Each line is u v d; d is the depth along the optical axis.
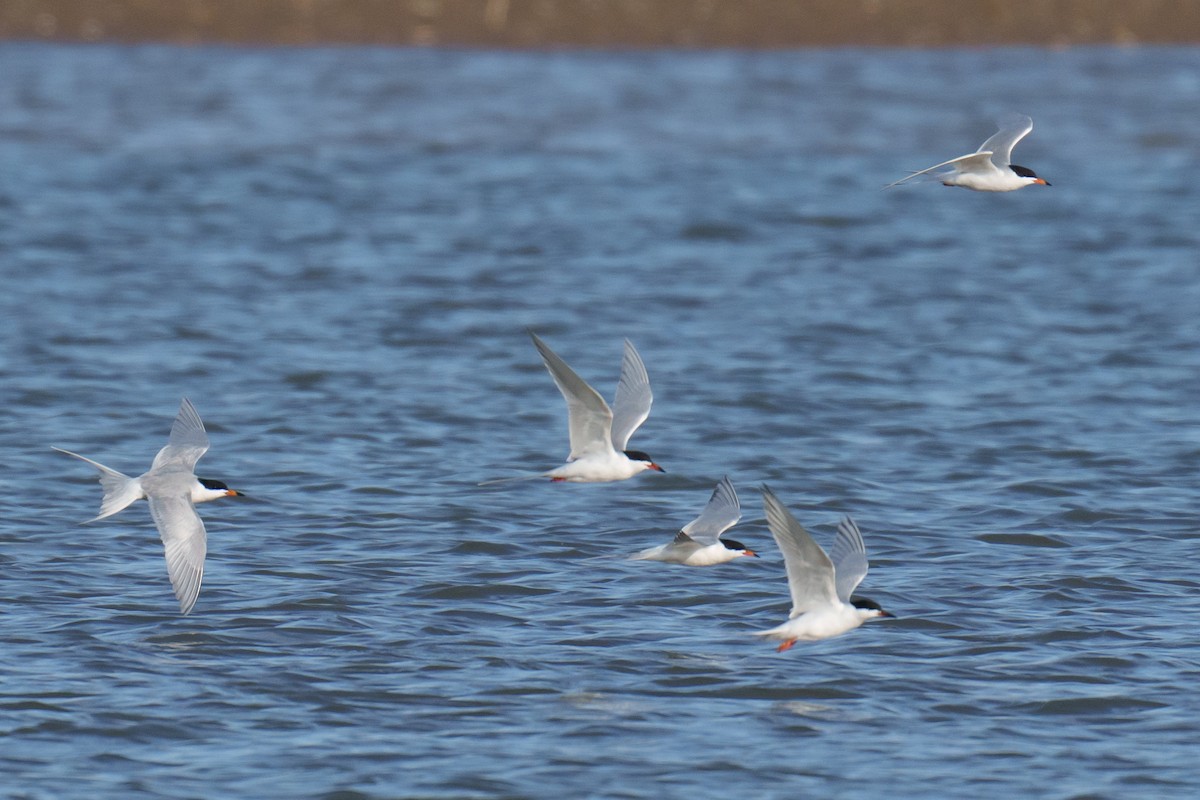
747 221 40.53
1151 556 19.19
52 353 28.94
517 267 36.31
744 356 29.47
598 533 20.06
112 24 57.78
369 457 23.42
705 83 53.84
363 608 17.33
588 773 13.70
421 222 40.22
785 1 58.88
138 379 27.50
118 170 44.34
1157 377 28.22
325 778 13.57
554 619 17.11
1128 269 36.53
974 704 15.12
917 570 18.70
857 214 41.44
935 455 23.67
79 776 13.54
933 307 33.31
